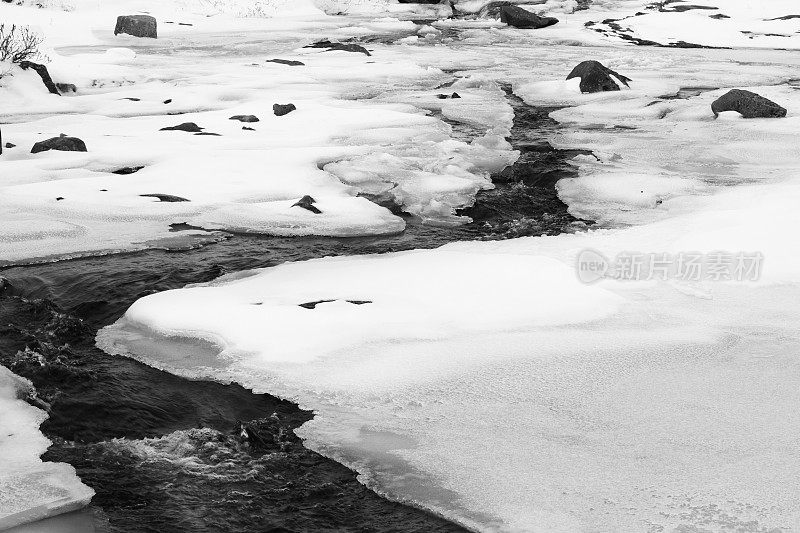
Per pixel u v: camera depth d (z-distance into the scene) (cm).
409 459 502
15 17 3200
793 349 641
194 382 606
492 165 1352
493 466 489
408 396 571
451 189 1203
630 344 648
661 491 459
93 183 1162
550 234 1009
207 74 2281
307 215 1056
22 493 465
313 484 484
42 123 1606
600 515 439
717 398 564
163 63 2483
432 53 2927
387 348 641
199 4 3988
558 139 1544
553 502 452
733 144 1457
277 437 532
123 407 573
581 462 490
